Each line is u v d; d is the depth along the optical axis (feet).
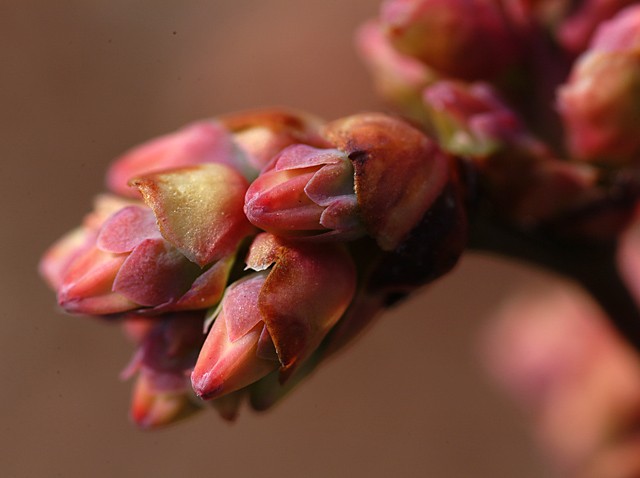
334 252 0.20
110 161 0.54
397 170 0.21
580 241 0.24
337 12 0.48
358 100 0.47
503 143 0.23
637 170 0.24
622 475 0.30
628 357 0.29
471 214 0.23
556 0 0.25
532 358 0.32
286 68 0.49
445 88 0.24
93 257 0.21
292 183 0.20
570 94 0.23
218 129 0.22
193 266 0.20
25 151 0.54
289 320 0.20
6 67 0.54
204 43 0.52
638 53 0.23
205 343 0.20
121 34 0.54
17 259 0.55
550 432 0.31
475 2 0.24
